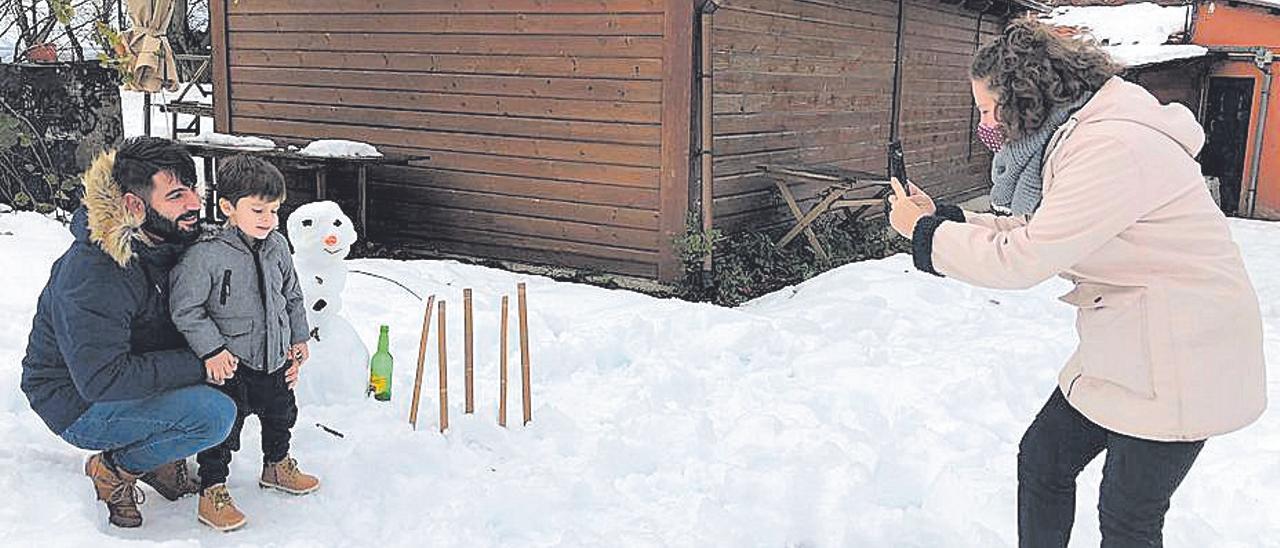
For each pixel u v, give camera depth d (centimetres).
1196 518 364
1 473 337
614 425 455
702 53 807
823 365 550
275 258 349
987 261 256
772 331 595
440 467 397
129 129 1588
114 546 297
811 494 388
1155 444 254
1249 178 1378
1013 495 381
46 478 335
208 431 317
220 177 326
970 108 1393
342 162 868
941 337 625
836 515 372
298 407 433
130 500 332
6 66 966
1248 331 251
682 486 396
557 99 865
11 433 380
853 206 952
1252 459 413
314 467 382
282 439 361
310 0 987
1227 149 1405
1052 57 254
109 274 296
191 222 315
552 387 504
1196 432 248
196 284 318
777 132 937
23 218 848
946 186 1351
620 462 413
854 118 1075
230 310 331
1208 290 247
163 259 313
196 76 1276
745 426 448
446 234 948
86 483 336
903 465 417
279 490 365
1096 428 278
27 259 679
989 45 266
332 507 359
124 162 297
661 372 522
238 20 1035
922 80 1227
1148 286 249
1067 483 289
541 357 529
